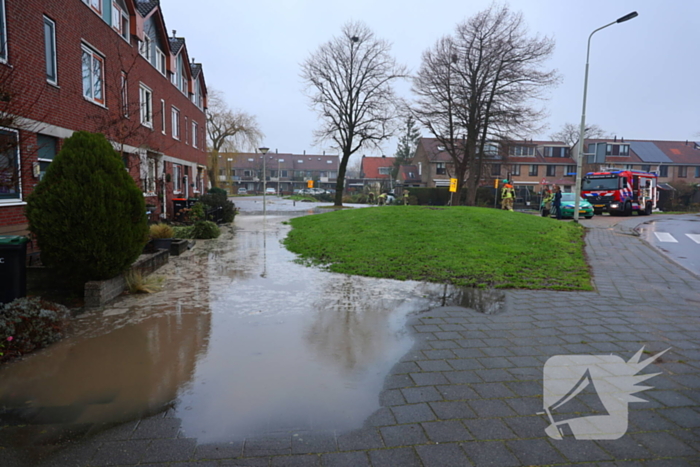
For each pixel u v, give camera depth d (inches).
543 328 228.4
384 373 174.4
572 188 2479.1
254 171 3740.2
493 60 1242.6
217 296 292.4
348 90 1539.1
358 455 121.1
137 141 636.7
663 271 374.9
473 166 1352.1
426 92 1339.8
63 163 263.6
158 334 217.9
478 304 275.0
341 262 414.9
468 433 131.9
